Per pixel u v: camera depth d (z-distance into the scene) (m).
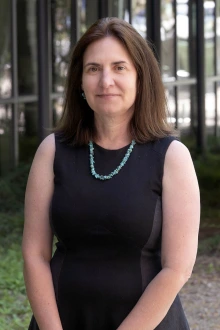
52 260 3.08
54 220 3.02
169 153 3.02
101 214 2.95
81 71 3.14
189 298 7.51
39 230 3.08
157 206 2.99
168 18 16.27
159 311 2.91
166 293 2.91
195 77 17.20
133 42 3.04
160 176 3.00
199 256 9.18
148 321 2.90
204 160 15.95
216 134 18.88
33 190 3.10
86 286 2.96
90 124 3.14
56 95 13.56
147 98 3.07
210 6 18.47
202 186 13.62
